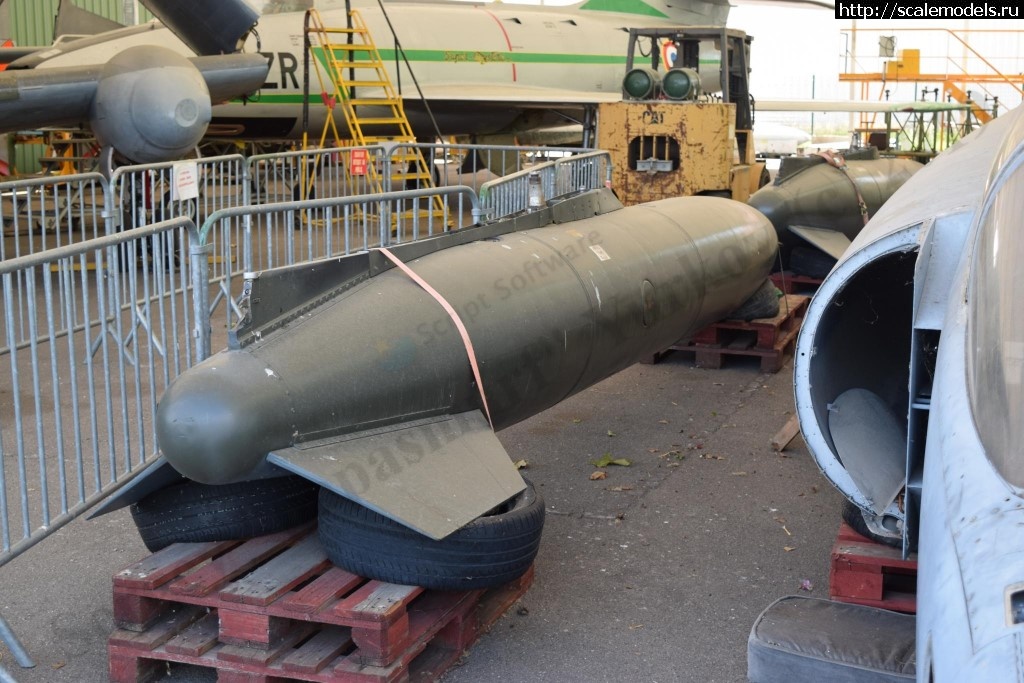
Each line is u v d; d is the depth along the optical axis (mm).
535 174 5598
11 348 3834
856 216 10594
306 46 15305
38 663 3635
